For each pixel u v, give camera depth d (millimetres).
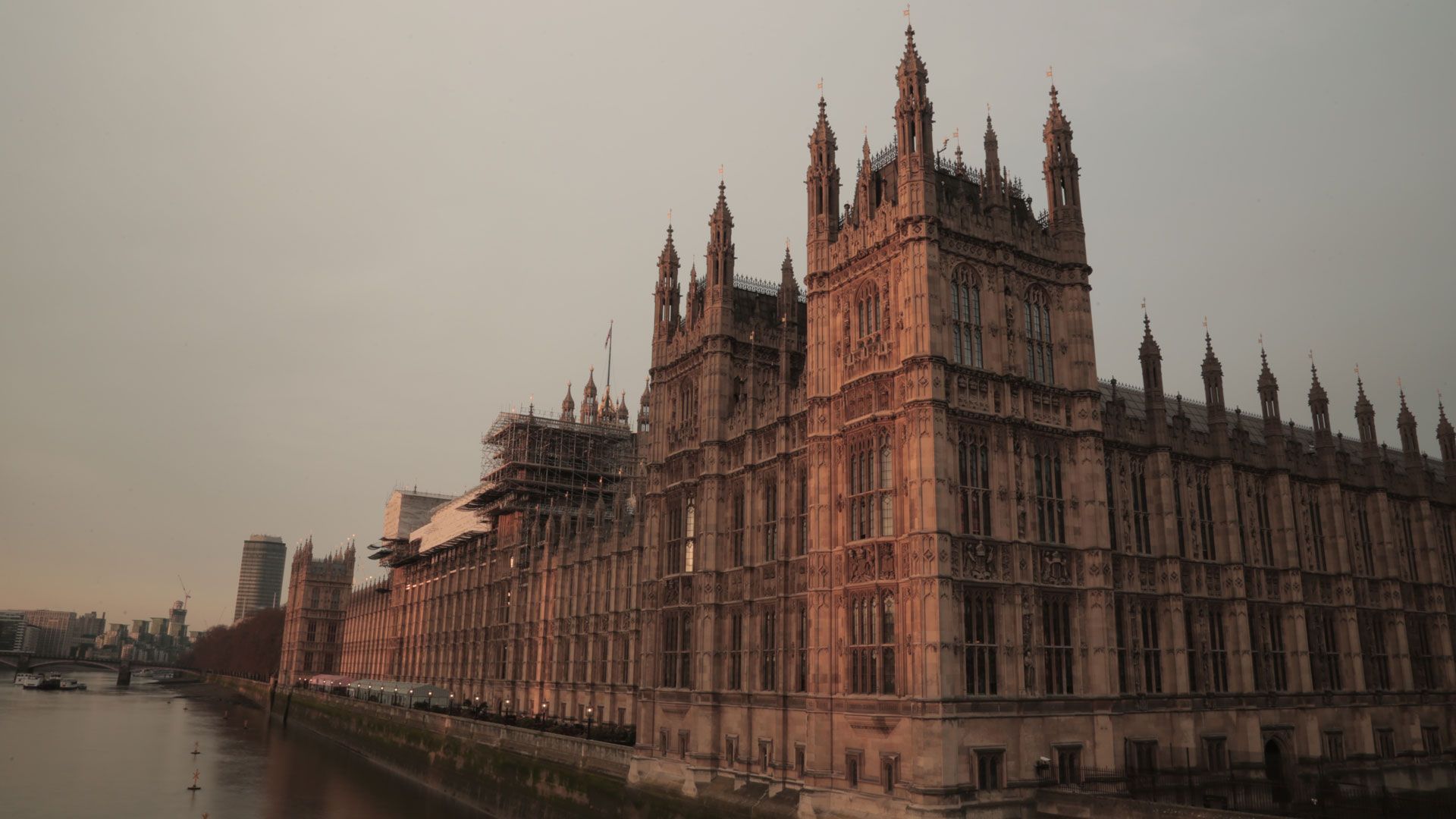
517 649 107812
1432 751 58375
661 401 63938
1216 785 45656
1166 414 51469
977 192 49062
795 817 44875
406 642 157750
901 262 44062
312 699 155875
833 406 47344
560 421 118812
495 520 122375
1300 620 53844
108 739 130000
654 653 59969
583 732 77125
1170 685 47656
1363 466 61969
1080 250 47969
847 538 44781
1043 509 44594
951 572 40094
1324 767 52250
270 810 76562
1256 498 55125
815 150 51562
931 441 40656
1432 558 63031
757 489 53875
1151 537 49469
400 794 85812
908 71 45188
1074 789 41375
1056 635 43438
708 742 52938
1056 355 47031
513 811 72812
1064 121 49625
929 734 38219
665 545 60844
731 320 58812
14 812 75312
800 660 48500
